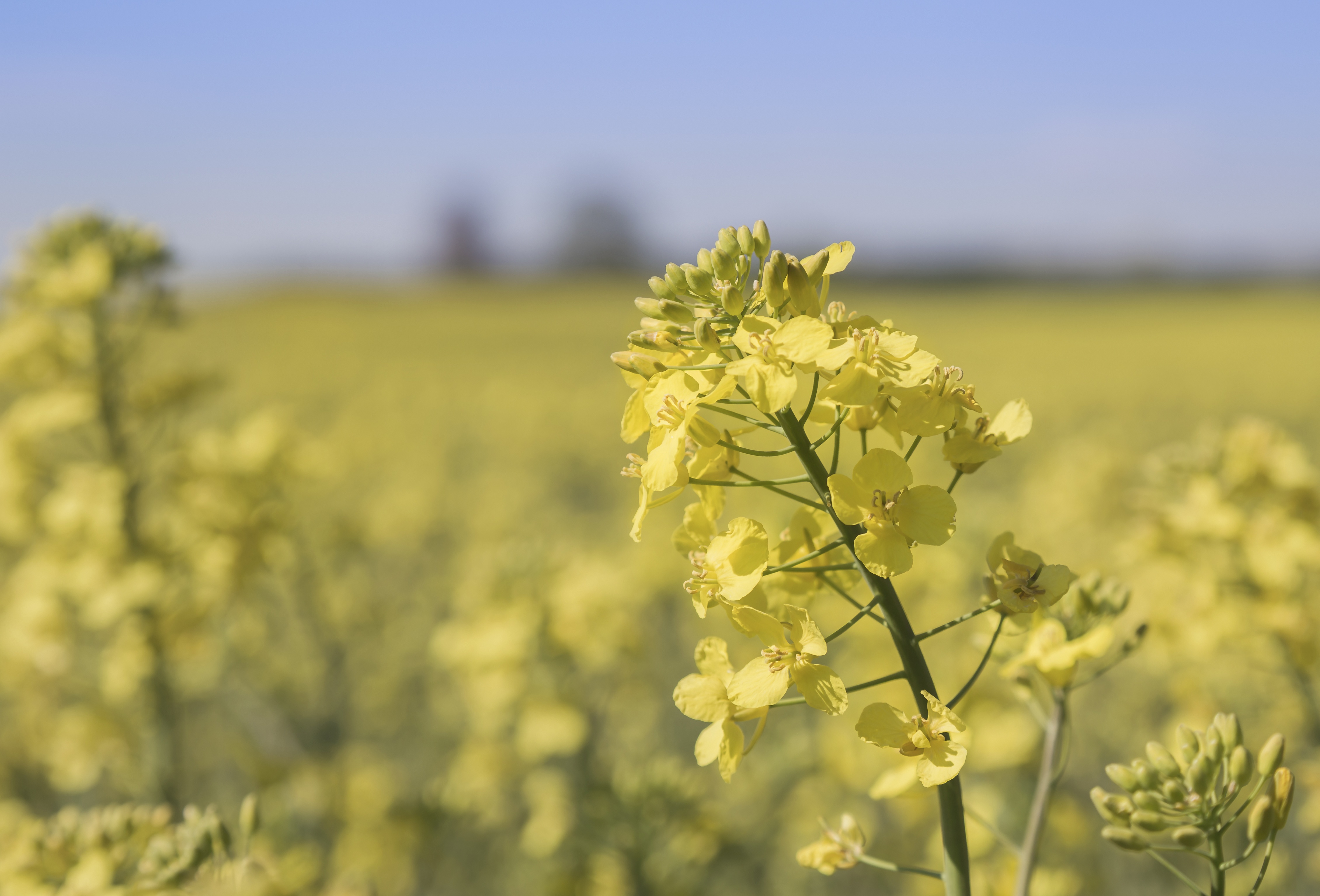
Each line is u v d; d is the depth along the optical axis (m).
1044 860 4.99
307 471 7.00
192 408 6.46
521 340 51.56
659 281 2.12
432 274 120.69
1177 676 5.56
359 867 5.78
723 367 1.93
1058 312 66.56
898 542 1.87
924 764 1.86
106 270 5.62
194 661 6.11
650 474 1.88
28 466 6.08
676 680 8.43
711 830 5.20
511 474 18.50
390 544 12.68
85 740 5.77
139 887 2.87
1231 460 4.54
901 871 2.11
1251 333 49.81
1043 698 5.24
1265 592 4.26
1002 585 1.99
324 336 52.06
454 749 8.07
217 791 7.12
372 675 8.83
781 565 2.22
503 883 6.67
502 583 6.06
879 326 1.99
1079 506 8.89
